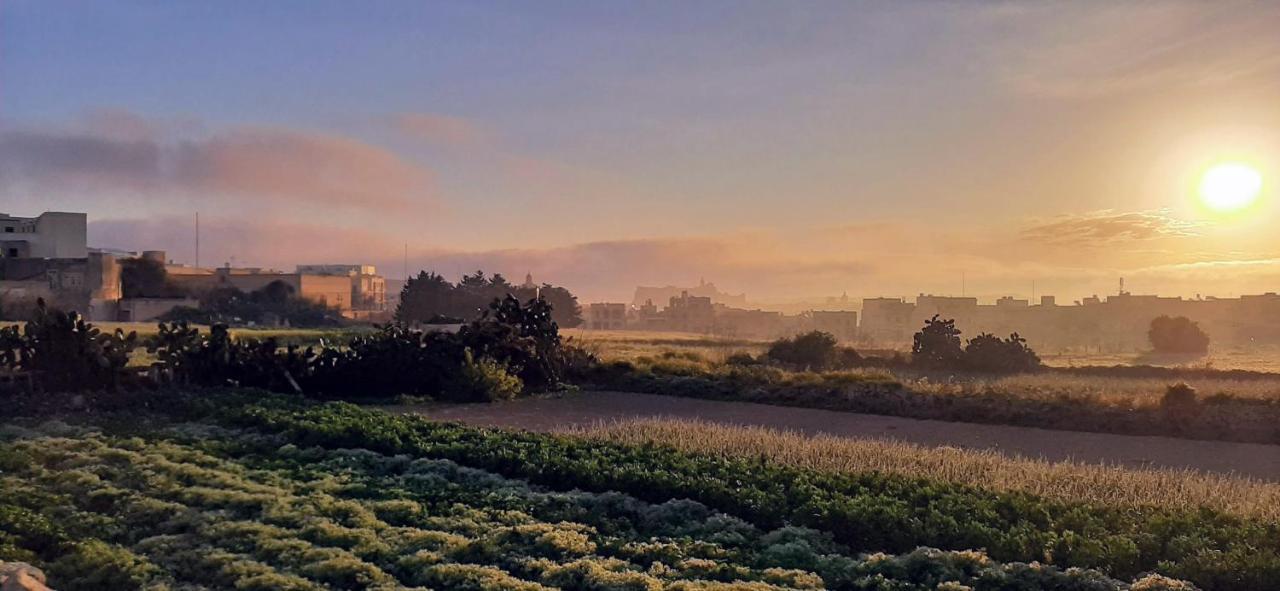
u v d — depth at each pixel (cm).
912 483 1586
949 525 1327
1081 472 1781
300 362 3344
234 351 3309
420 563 1279
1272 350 8550
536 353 3691
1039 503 1435
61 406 2703
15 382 2845
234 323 9100
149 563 1319
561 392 3575
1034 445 2272
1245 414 2514
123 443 2120
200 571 1302
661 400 3338
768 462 1800
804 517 1422
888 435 2416
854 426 2603
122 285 10338
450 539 1373
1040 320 13338
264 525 1464
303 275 11875
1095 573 1144
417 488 1725
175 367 3175
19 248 10494
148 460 1927
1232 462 2050
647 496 1614
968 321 14138
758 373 3681
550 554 1312
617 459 1838
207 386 3175
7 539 1376
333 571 1249
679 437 2161
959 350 4878
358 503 1589
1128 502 1496
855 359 5056
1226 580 1131
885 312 15775
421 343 3553
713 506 1538
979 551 1243
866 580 1163
